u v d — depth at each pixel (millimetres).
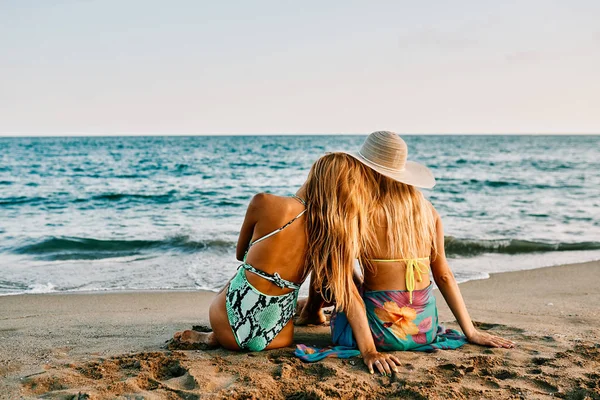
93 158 45156
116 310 5031
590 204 15781
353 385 2738
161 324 4328
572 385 2773
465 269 7355
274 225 3049
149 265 7402
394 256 3207
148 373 2896
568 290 6020
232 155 51406
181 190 20594
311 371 2951
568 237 10078
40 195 18031
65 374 2883
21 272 6910
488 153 54906
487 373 2957
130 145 80625
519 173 29359
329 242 3076
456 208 14969
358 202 3076
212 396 2586
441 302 5324
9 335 3902
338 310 3373
